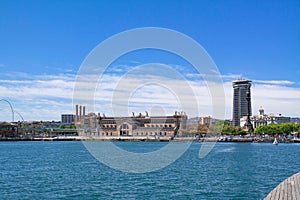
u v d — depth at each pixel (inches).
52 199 1240.8
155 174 1966.0
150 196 1289.4
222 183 1601.9
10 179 1765.5
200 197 1266.0
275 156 3641.7
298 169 2267.5
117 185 1544.0
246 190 1402.6
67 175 1927.9
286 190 1037.2
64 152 4542.3
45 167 2423.7
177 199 1230.9
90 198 1258.6
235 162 2864.2
